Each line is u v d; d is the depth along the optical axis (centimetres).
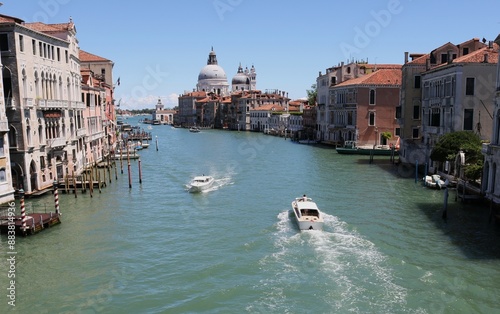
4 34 3141
